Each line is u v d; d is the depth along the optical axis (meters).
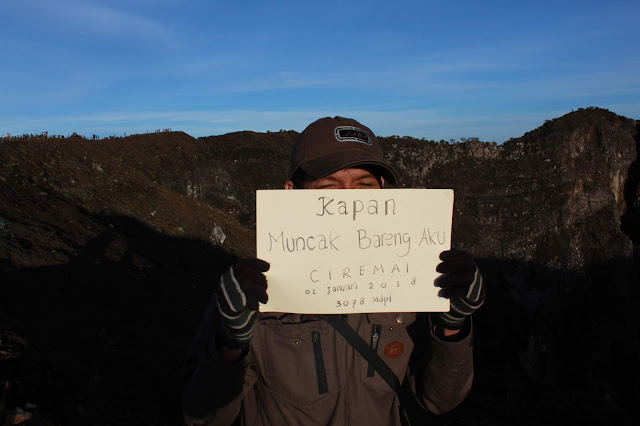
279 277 1.54
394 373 1.60
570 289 31.03
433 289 1.58
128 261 12.02
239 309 1.31
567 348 22.14
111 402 4.94
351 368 1.55
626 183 39.22
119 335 7.10
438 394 1.60
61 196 14.77
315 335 1.55
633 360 17.73
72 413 4.38
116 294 9.16
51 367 4.96
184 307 10.27
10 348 4.93
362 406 1.54
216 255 19.41
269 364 1.54
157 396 5.55
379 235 1.59
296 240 1.55
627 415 9.67
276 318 1.61
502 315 26.12
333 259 1.56
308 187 1.76
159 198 20.64
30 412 4.02
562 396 10.19
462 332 1.59
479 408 8.49
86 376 5.17
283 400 1.51
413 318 1.68
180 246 17.31
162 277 11.86
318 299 1.55
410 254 1.60
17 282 7.30
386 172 1.77
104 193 17.33
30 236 9.78
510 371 13.64
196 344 1.60
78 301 7.73
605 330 22.08
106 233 13.36
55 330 6.25
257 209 1.54
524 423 8.07
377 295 1.58
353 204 1.58
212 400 1.47
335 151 1.69
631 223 37.53
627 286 24.23
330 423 1.50
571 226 36.38
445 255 1.51
